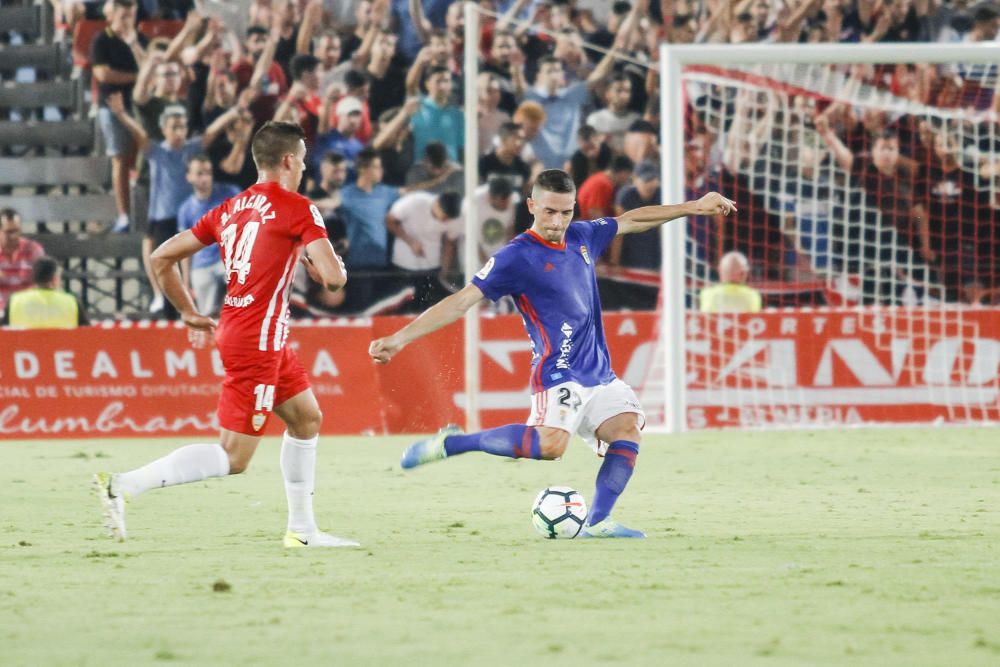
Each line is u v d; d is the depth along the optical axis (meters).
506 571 17.66
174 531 23.02
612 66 62.09
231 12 59.62
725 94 59.22
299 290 57.47
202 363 46.78
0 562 18.97
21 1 62.72
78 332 46.44
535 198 20.86
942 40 63.97
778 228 60.50
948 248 61.34
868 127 61.28
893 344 49.06
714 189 59.91
